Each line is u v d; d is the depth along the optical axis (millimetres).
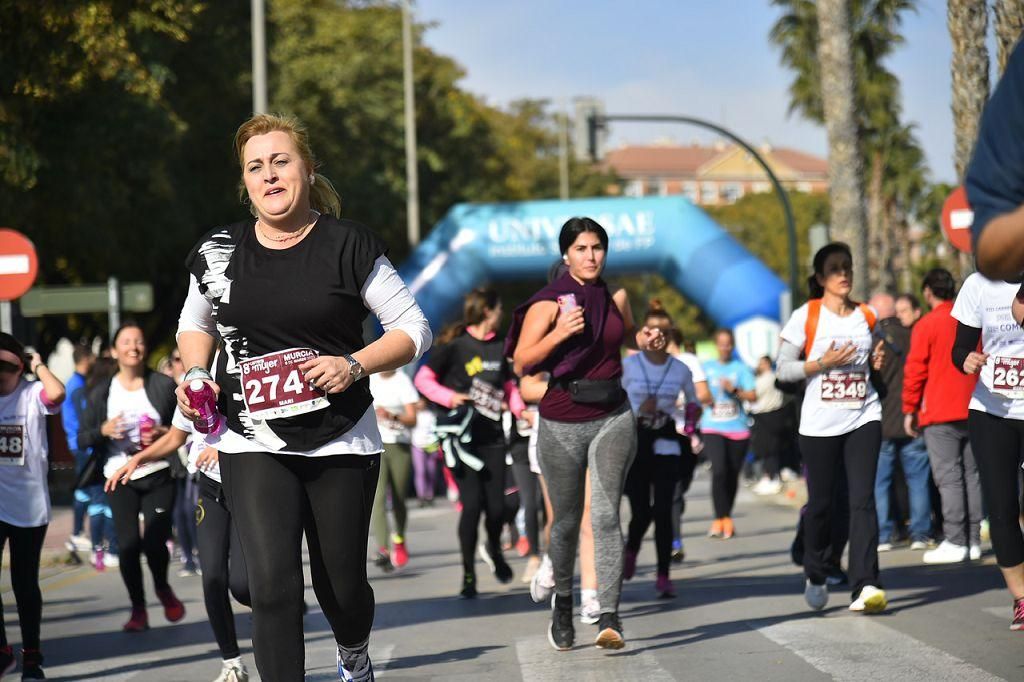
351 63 38562
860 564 9219
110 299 18703
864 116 39719
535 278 35250
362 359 5227
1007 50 13047
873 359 9352
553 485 8297
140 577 10547
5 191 23797
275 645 5156
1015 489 8508
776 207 103562
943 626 8703
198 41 31406
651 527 17938
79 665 8961
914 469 14148
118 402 10414
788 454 24281
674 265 34281
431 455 24625
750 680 7227
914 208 56625
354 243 5379
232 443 5324
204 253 5441
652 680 7367
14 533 8406
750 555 14359
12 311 15625
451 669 8039
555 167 81750
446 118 53000
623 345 8570
